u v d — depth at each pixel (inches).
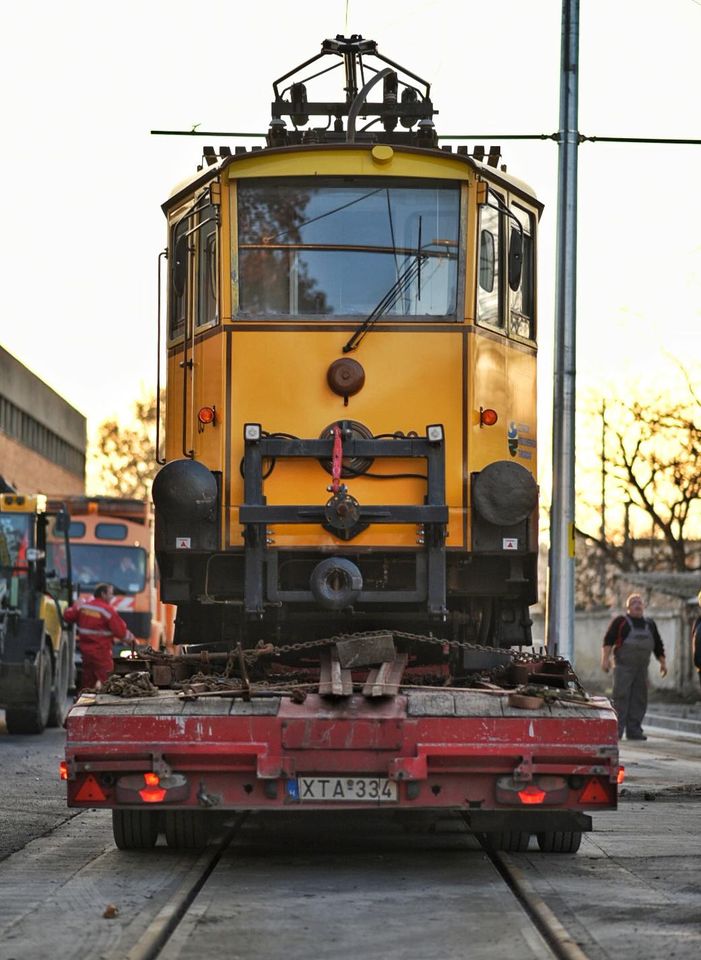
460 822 1093.1
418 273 995.9
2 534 2037.4
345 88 1221.7
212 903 759.7
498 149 1079.0
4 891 791.7
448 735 850.1
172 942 665.0
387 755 851.4
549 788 856.3
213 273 1007.6
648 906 749.3
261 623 1012.5
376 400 982.4
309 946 658.2
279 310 991.6
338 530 959.6
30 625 1988.2
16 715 2006.6
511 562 992.9
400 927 700.0
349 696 865.5
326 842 992.9
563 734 853.2
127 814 925.2
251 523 954.7
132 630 3213.6
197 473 963.3
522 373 1052.5
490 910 742.5
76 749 856.9
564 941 658.8
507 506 960.9
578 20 1632.6
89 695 885.2
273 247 997.2
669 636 4077.3
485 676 967.6
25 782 1357.0
